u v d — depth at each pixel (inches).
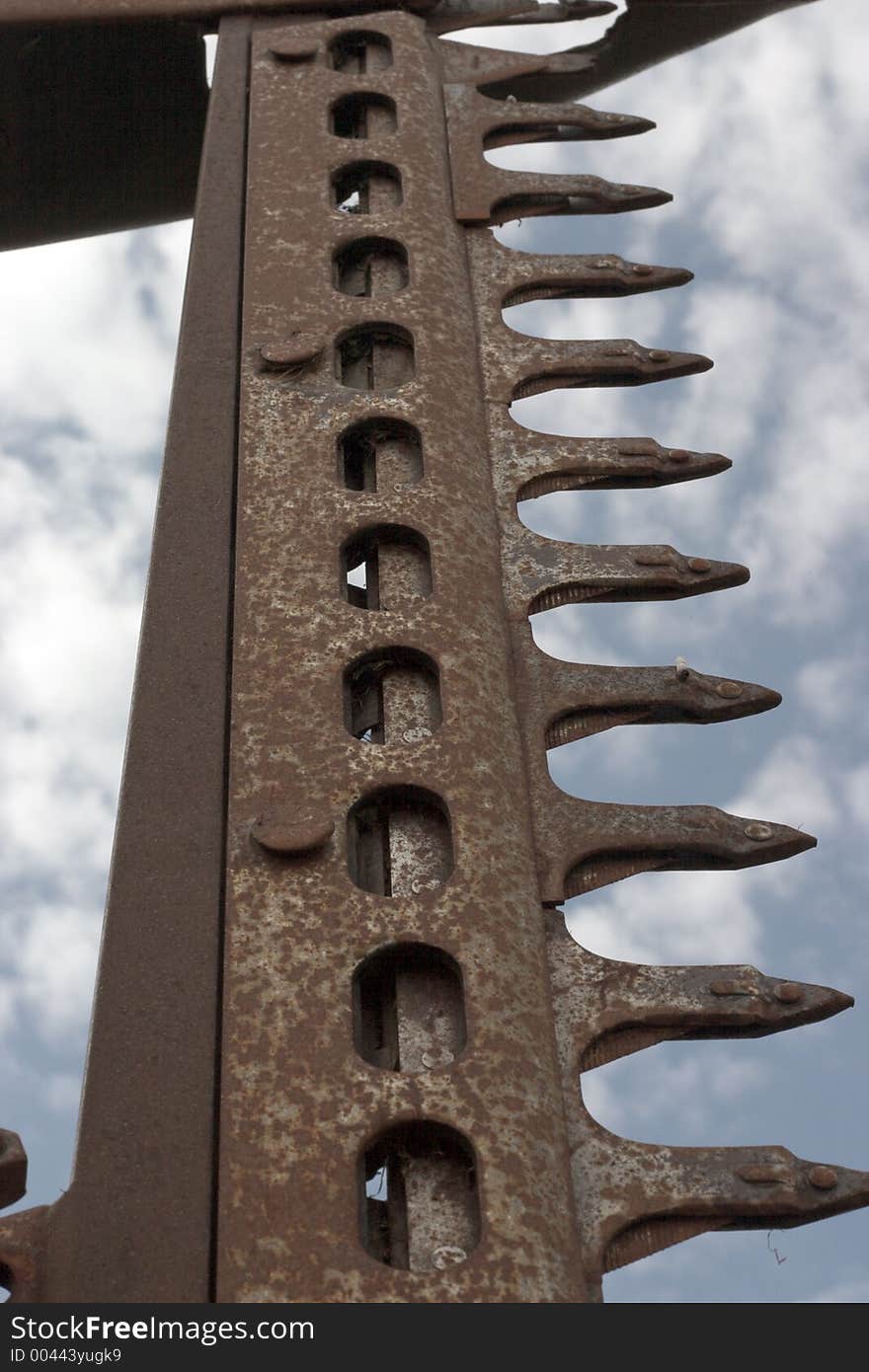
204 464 128.2
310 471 127.1
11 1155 89.4
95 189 211.5
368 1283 84.7
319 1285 84.4
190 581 119.0
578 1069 101.1
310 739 108.5
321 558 120.3
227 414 132.8
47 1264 85.9
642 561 131.4
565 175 169.8
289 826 102.5
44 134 203.3
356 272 154.0
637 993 105.4
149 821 104.0
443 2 198.8
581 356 149.6
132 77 198.4
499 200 165.6
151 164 209.8
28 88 197.8
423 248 152.3
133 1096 91.2
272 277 145.4
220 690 112.1
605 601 131.9
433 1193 93.3
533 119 177.9
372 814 109.3
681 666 124.4
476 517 128.6
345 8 192.1
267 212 152.9
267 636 114.7
